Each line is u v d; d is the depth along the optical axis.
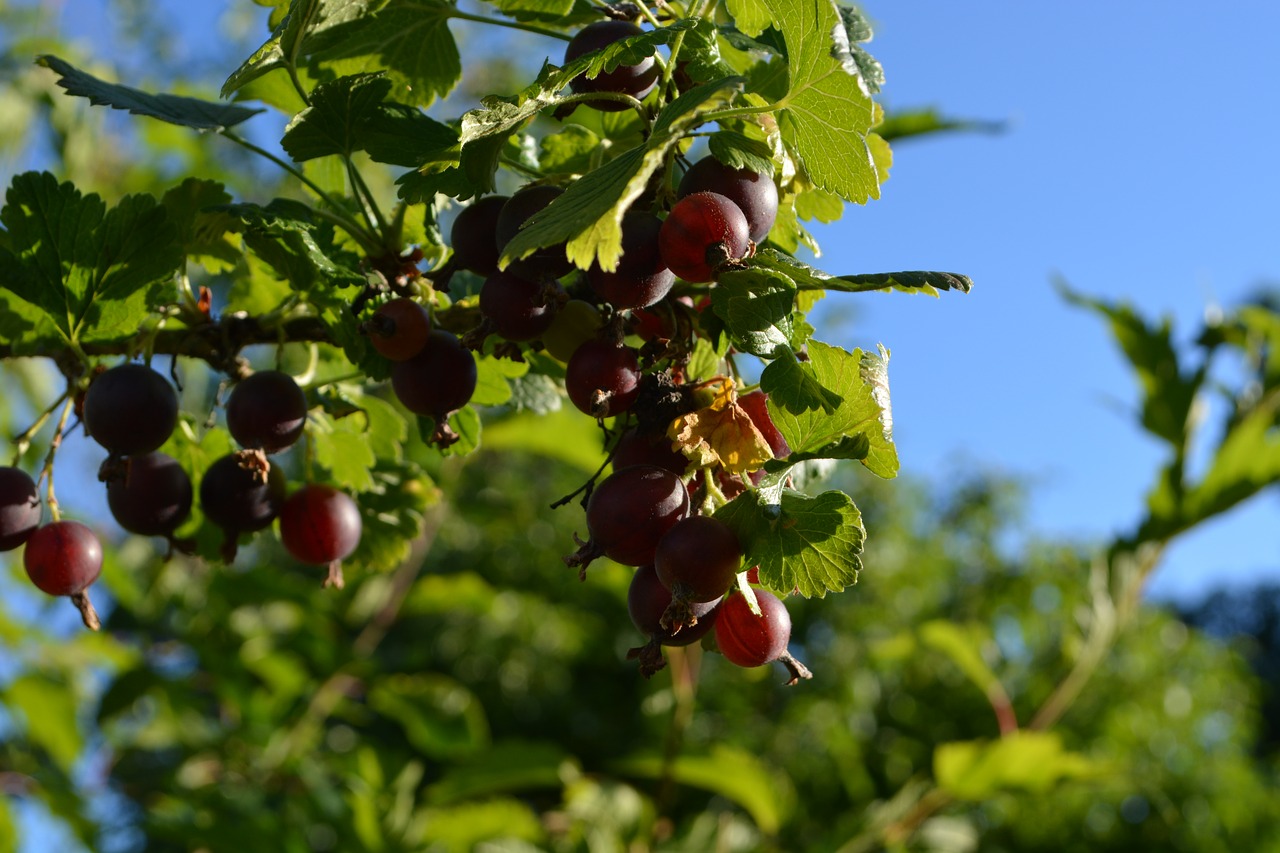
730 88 0.52
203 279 1.08
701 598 0.53
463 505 1.42
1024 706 2.41
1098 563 0.96
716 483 0.55
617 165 0.53
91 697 1.21
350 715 1.21
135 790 1.05
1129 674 2.50
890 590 2.59
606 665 2.57
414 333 0.57
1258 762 2.87
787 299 0.54
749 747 2.10
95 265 0.59
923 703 2.51
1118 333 0.92
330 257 0.58
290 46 0.58
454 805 1.05
